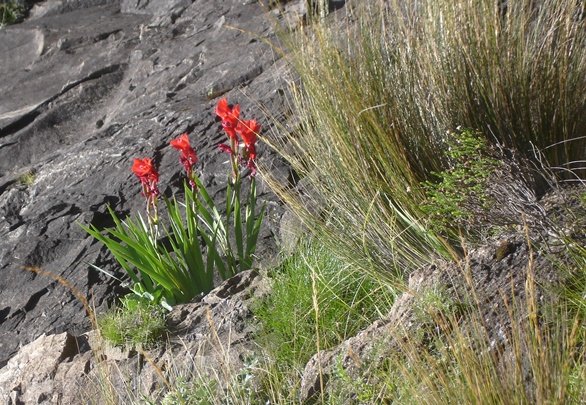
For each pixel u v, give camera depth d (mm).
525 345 3205
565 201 4000
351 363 3926
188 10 10602
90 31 11234
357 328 4449
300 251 4984
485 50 4652
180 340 4742
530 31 4797
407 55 4754
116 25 11336
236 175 5816
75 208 7367
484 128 4633
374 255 4652
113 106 9438
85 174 7766
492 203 4148
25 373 5039
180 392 4113
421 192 4477
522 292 3736
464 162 4395
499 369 3127
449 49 4688
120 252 5617
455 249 4324
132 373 4656
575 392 2908
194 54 9398
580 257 3760
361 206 4613
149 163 5738
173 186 7203
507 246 4008
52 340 5160
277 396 4004
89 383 4703
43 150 9188
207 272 5695
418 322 3842
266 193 6715
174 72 9227
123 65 10133
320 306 4523
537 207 4004
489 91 4637
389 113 4609
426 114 4660
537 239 3971
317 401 3912
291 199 4973
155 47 10055
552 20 4730
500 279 3861
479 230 4277
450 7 4711
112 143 8016
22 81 10734
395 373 3562
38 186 7879
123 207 7277
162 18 10719
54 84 10445
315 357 4082
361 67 4723
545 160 4555
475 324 3312
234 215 6277
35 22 12094
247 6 9992
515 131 4633
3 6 12867
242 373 4125
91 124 9398
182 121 7945
